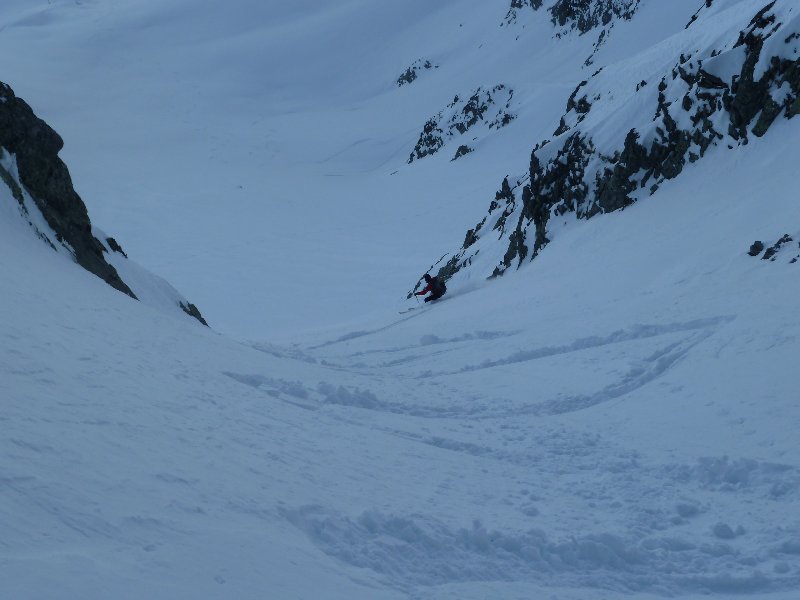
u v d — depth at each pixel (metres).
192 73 197.50
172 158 125.06
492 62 163.12
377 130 147.75
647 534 7.17
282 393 11.17
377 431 10.10
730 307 15.73
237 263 62.00
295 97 190.50
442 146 109.62
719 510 7.86
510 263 32.97
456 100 114.50
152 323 13.31
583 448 10.20
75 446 5.48
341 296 50.41
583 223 29.03
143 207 89.38
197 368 10.65
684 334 14.95
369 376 15.06
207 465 6.24
